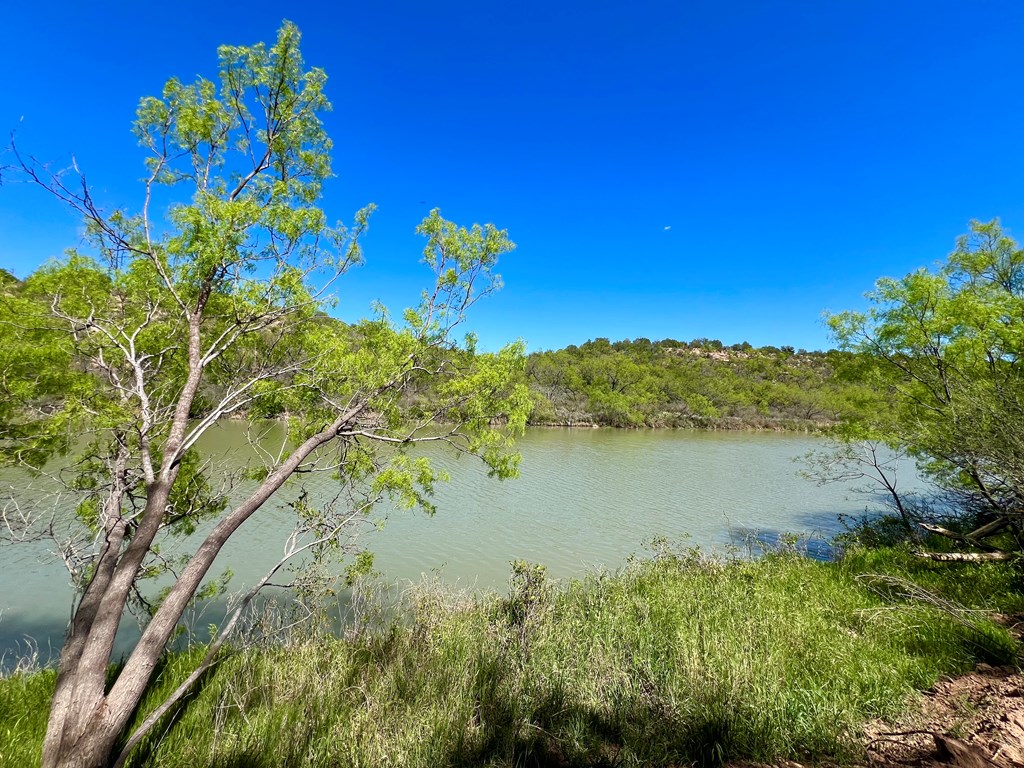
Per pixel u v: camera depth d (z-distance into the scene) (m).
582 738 4.38
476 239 6.39
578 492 21.70
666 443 44.34
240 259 4.96
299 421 6.75
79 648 4.00
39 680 5.52
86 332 5.62
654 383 70.69
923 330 9.16
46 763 3.48
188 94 5.00
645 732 4.34
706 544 14.90
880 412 10.86
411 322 6.23
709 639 5.99
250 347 6.30
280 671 5.45
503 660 5.64
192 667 5.77
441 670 5.49
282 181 5.29
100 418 4.75
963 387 7.40
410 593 8.86
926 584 7.65
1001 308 8.66
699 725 4.29
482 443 6.57
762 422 72.25
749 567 9.74
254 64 5.22
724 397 74.94
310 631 6.71
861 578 8.32
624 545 14.66
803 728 4.22
